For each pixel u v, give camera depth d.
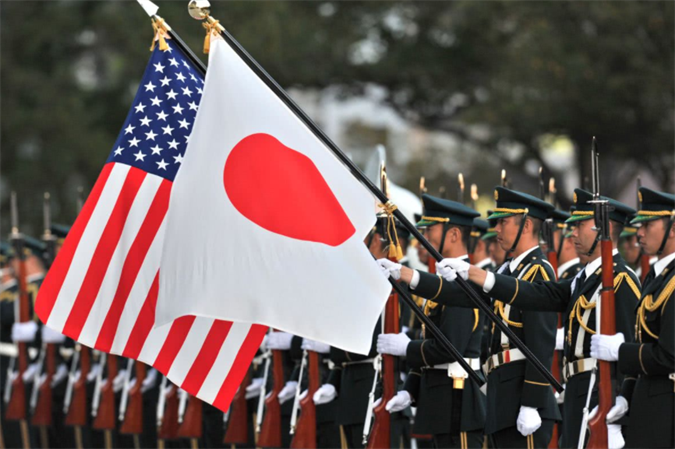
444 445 22.16
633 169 59.47
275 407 26.14
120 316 20.34
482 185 73.88
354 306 18.30
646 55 47.47
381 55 65.44
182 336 20.39
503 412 20.81
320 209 18.59
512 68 51.31
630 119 48.81
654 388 18.11
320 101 72.25
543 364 20.47
